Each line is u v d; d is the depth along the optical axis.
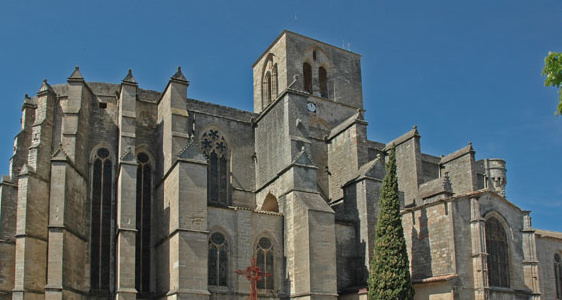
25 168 43.53
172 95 48.00
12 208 46.78
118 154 48.22
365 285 47.97
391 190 44.81
